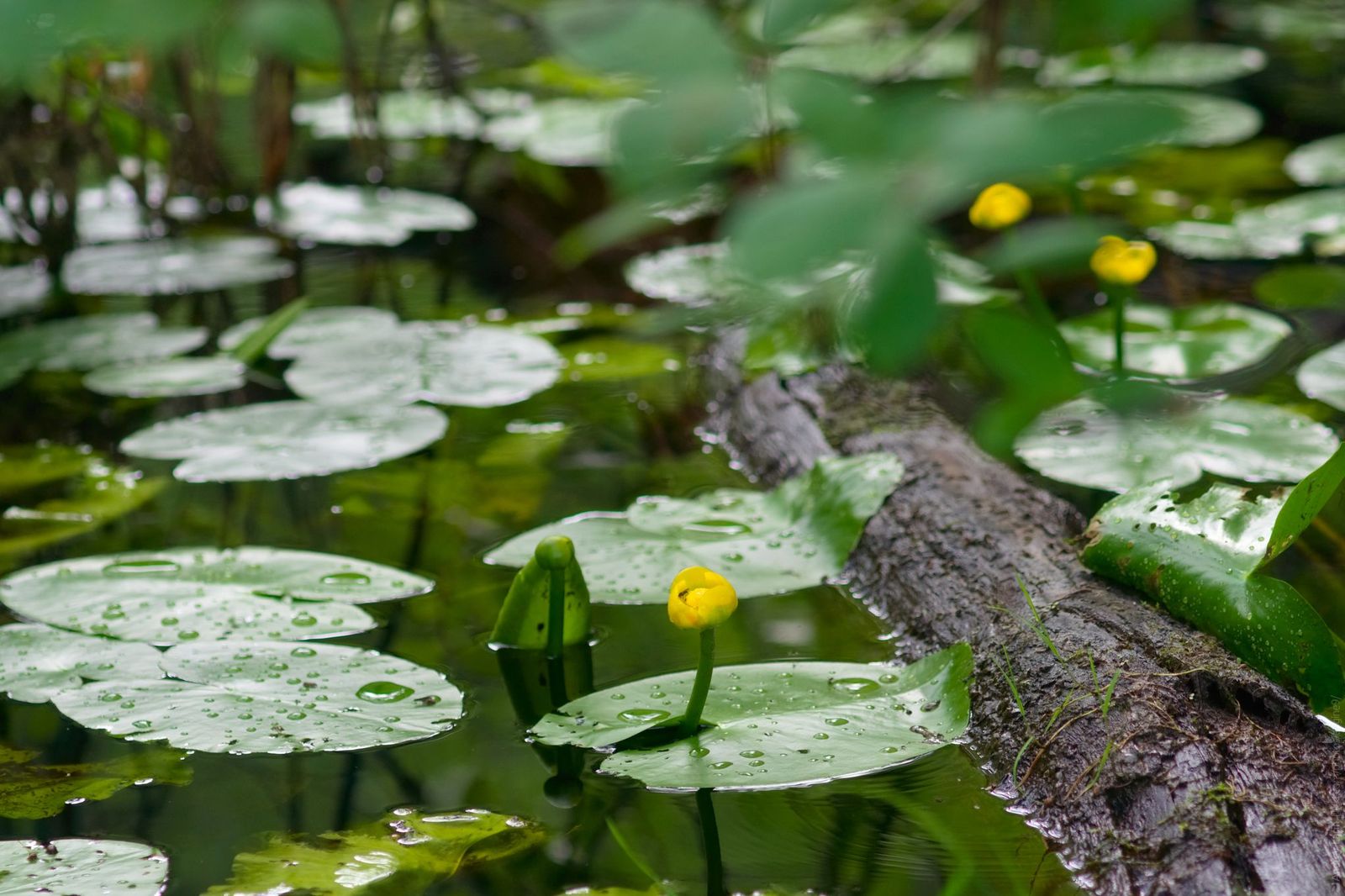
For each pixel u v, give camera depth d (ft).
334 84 27.63
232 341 17.13
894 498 15.42
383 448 15.93
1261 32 28.53
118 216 20.45
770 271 13.19
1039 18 20.93
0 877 14.01
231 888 14.05
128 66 19.42
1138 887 14.01
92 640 14.79
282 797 14.35
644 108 13.51
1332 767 14.15
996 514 15.19
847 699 14.60
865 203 13.23
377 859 14.12
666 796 14.34
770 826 14.24
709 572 14.42
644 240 19.45
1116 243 16.02
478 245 19.90
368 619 14.97
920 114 13.39
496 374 16.66
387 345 16.99
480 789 14.37
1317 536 15.31
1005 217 16.05
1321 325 16.81
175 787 14.38
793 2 13.75
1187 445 15.67
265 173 20.62
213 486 15.99
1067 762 14.28
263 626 14.89
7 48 13.85
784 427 16.12
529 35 26.17
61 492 15.92
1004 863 14.12
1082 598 14.71
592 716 14.52
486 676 14.82
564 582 14.88
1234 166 20.98
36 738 14.57
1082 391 15.94
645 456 16.24
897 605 15.10
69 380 16.94
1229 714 14.26
